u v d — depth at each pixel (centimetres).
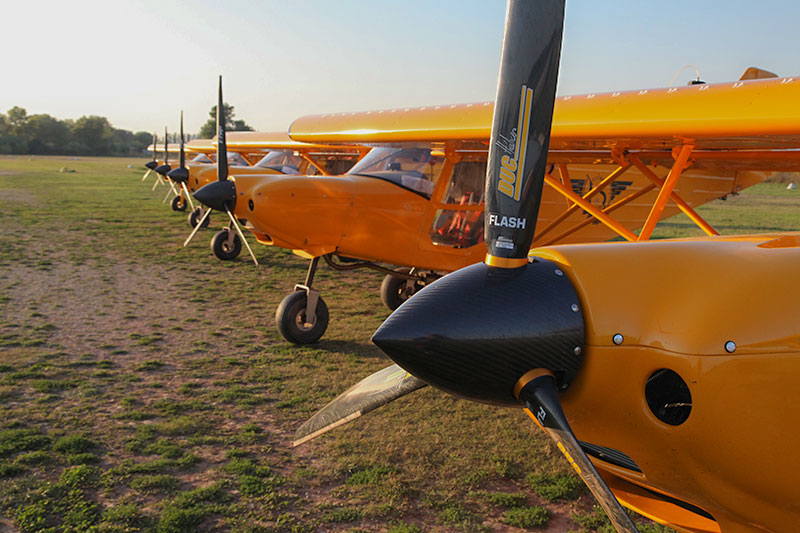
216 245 1008
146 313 662
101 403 404
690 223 1753
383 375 234
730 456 162
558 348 165
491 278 171
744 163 483
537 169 170
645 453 175
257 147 1355
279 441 355
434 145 541
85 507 276
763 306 160
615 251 180
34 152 11381
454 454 342
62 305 683
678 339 161
